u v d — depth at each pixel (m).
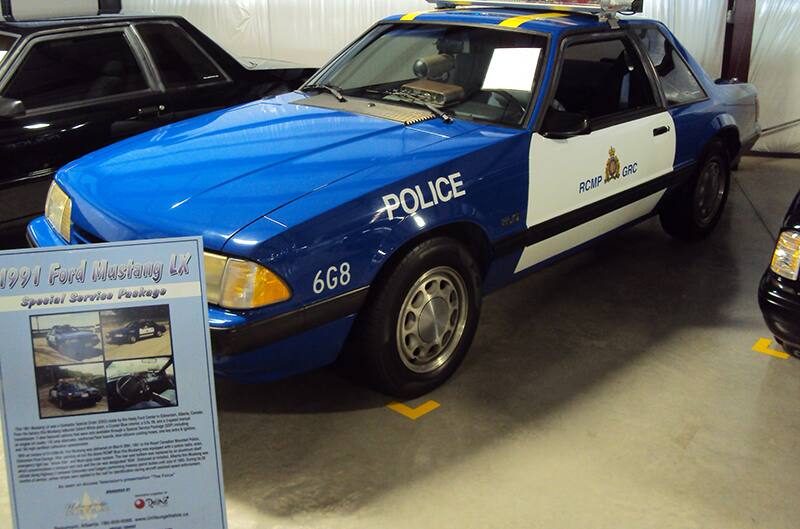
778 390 3.38
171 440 2.05
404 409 3.18
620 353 3.68
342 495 2.68
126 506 2.08
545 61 3.54
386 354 3.00
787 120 6.98
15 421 1.98
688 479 2.79
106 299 1.95
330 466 2.83
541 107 3.43
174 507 2.10
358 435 3.01
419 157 3.05
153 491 2.08
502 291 4.32
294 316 2.63
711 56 6.99
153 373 2.01
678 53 4.50
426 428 3.06
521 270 3.61
